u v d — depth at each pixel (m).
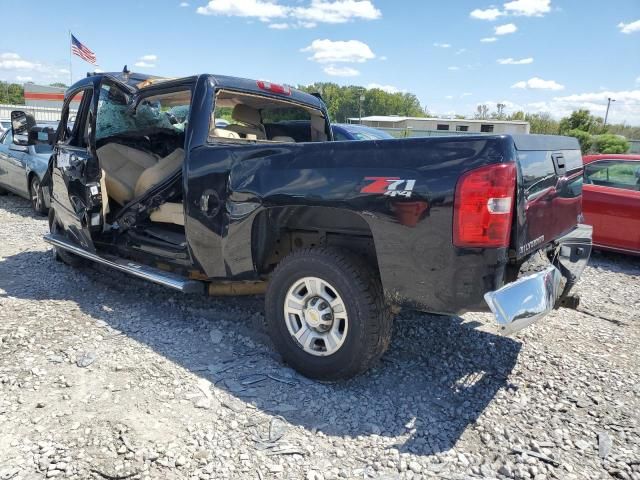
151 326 4.15
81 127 5.16
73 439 2.64
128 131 5.18
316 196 3.13
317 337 3.32
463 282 2.74
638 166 7.22
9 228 7.89
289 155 3.30
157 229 4.81
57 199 5.47
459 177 2.68
